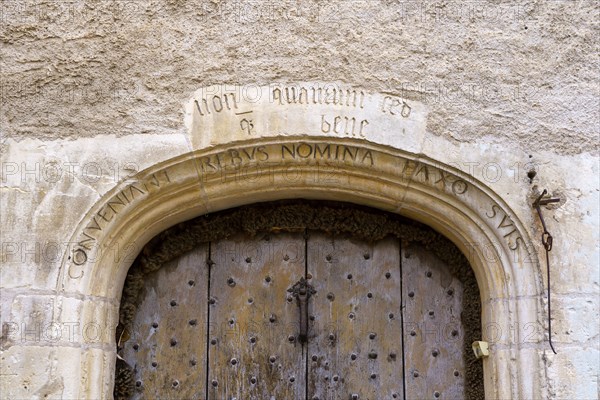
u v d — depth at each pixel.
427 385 4.16
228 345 4.16
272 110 3.95
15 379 3.64
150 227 4.06
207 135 3.91
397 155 3.98
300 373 4.15
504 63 4.11
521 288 3.95
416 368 4.18
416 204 4.13
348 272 4.27
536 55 4.14
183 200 4.05
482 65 4.10
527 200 3.98
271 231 4.28
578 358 3.82
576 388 3.79
